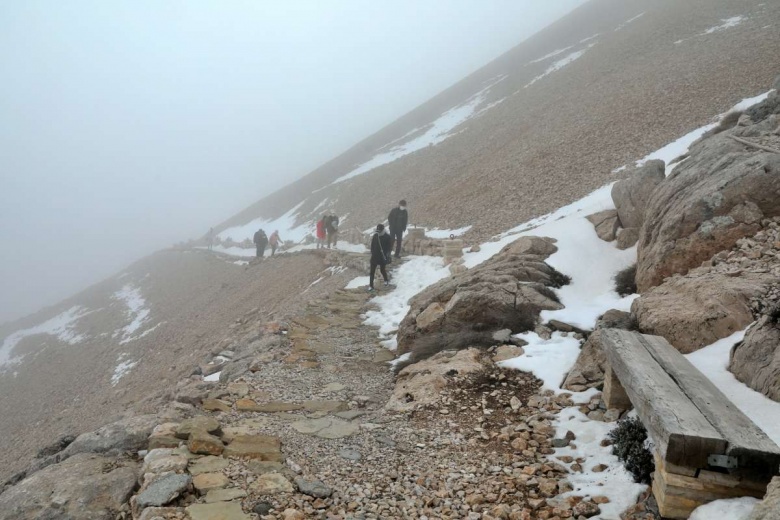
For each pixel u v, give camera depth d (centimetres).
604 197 1384
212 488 411
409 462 483
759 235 657
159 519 356
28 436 1836
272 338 1023
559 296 860
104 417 1459
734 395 408
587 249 975
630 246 931
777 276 558
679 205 743
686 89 2139
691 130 1670
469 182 2530
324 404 683
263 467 459
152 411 841
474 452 496
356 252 2097
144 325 2967
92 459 486
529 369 673
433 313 887
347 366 871
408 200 2953
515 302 834
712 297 545
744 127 929
